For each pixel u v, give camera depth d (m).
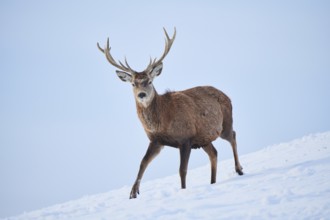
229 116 35.16
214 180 32.53
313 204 19.59
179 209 22.12
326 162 28.23
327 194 20.78
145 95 29.86
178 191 27.02
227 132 34.97
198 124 31.97
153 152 31.38
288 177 25.28
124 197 33.84
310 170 25.84
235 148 34.91
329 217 17.80
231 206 21.33
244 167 38.25
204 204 22.31
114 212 24.45
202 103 32.78
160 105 30.53
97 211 26.06
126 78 31.50
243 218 19.28
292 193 21.70
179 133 30.98
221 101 34.72
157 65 31.33
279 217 18.69
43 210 35.03
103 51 32.62
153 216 21.62
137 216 22.17
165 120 30.61
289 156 37.50
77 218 24.84
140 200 26.78
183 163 30.73
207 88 34.50
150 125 30.55
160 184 39.00
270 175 27.12
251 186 24.69
